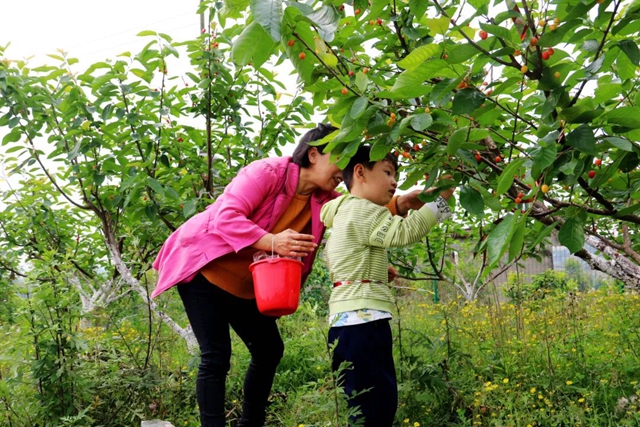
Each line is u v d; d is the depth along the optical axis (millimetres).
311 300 7324
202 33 4352
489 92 1867
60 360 3428
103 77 4129
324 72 2104
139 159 4699
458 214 5234
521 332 4625
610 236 4727
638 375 3799
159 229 4941
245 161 4918
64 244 5535
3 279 6227
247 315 2932
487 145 2514
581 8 1644
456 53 1734
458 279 5969
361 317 2559
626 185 2273
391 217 2615
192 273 2701
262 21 1564
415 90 1872
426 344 3670
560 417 3197
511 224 1625
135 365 4062
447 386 3443
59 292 3576
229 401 3836
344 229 2633
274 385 4090
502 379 3770
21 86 4422
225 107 4520
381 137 1998
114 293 5492
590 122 1817
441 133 2092
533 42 1712
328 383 2592
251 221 2654
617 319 4996
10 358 3432
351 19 2352
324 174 2771
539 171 1776
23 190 5184
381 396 2559
